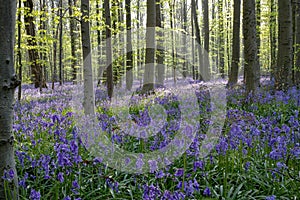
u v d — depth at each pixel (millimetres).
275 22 17125
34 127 5797
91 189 3893
